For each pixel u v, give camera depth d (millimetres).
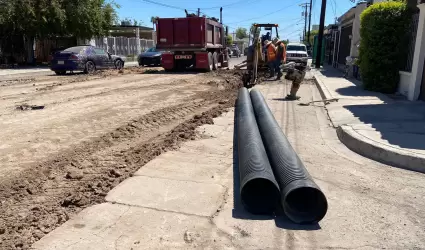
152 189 4203
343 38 21344
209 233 3312
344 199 4004
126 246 3104
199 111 8945
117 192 4125
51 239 3199
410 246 3127
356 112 7852
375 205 3867
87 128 7113
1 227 3467
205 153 5512
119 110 8844
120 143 6203
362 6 16266
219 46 21719
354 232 3350
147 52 25484
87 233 3301
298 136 6473
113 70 20250
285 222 3523
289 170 3809
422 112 7637
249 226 3439
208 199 3963
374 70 10766
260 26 19406
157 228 3385
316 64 23875
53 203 3973
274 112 8508
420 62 8906
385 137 5727
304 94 11539
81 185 4434
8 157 5418
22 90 12086
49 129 6996
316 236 3283
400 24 9992
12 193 4230
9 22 23078
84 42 29547
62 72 18516
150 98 10656
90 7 26469
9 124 7359
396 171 4812
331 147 5871
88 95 11047
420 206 3846
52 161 5266
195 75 17641
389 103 8828
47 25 24969
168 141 6141
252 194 3910
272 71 16141
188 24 18859
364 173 4738
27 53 26781
